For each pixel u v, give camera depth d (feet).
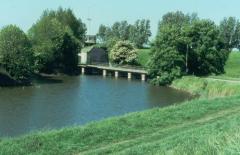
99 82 402.93
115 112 233.14
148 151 93.35
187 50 411.54
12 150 105.19
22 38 371.97
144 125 131.64
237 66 501.97
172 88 372.58
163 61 399.24
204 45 422.82
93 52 574.15
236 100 175.01
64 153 107.45
